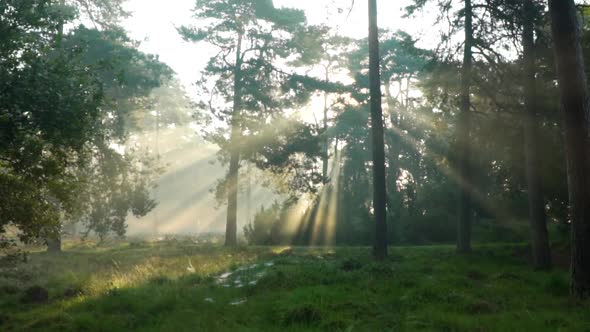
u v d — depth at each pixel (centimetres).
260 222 3956
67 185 1262
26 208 1193
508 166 2489
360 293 1257
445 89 2405
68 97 1113
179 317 1084
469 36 2305
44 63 1128
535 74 2144
